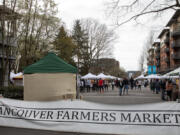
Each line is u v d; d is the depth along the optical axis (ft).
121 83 75.10
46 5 69.62
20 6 63.82
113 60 208.95
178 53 173.78
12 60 92.32
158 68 256.32
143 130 18.57
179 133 17.74
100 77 106.93
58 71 31.50
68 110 20.63
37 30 72.02
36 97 31.35
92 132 19.69
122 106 19.34
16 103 22.50
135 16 35.50
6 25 64.69
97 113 19.84
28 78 31.96
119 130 19.08
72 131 20.17
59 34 133.49
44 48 77.41
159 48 248.52
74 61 172.45
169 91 51.90
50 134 19.44
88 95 75.00
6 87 50.34
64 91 31.50
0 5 60.39
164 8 35.12
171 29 181.98
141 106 18.93
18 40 71.20
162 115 18.31
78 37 175.94
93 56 172.14
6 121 22.54
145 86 176.24
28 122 21.70
